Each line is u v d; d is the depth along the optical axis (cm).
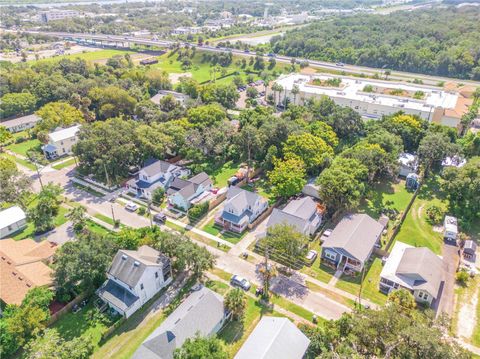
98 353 4731
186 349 4016
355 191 7112
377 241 6738
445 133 9875
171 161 9781
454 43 19375
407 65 18825
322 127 10031
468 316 5297
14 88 13888
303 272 6162
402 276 5728
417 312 4622
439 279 5659
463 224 7175
